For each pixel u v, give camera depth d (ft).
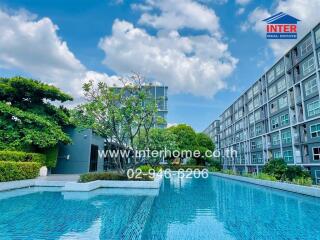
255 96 152.05
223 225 30.25
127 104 66.39
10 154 66.39
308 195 55.47
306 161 97.14
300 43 99.40
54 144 83.20
